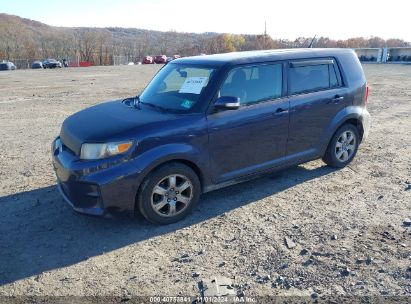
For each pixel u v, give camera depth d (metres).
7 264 3.66
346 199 5.02
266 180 5.71
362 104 6.12
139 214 4.64
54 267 3.61
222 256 3.74
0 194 5.28
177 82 4.98
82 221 4.49
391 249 3.80
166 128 4.19
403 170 6.10
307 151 5.55
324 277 3.38
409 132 8.65
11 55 82.81
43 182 5.70
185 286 3.30
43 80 25.44
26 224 4.43
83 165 3.96
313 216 4.54
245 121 4.71
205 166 4.50
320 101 5.48
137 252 3.84
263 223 4.39
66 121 4.85
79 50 89.19
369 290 3.21
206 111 4.45
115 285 3.34
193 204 4.53
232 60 4.74
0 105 13.53
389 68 34.19
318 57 5.57
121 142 3.98
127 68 44.16
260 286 3.28
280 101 5.06
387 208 4.73
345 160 6.16
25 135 8.70
